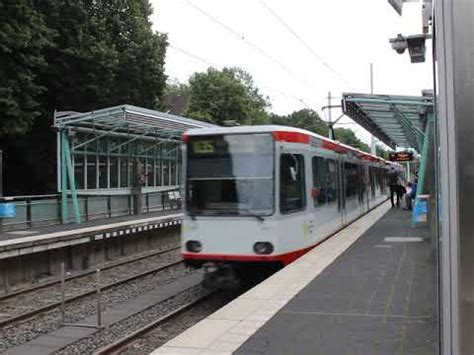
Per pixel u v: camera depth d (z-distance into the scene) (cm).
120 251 2055
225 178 1229
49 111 3002
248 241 1201
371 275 1014
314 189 1385
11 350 933
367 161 2661
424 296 834
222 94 6259
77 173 2328
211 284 1398
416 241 1508
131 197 2681
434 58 276
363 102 1762
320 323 699
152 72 3177
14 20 2459
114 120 2177
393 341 616
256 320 720
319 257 1232
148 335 1014
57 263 1720
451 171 240
